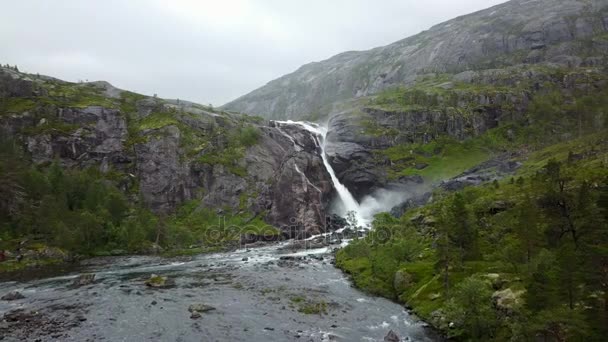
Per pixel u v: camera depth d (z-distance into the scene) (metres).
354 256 96.00
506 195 101.94
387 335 48.28
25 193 130.00
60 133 179.62
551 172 73.50
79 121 192.88
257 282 79.75
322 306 62.28
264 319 56.03
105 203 142.00
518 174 145.25
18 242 113.81
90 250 124.31
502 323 44.97
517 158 180.00
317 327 52.72
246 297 67.94
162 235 141.62
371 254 89.56
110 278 86.50
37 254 108.75
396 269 75.81
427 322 54.16
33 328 52.53
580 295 39.25
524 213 61.84
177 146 195.50
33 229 122.88
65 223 121.94
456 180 163.50
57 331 51.41
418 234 99.38
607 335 34.84
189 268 98.38
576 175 96.00
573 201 64.38
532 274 45.16
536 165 148.50
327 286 75.88
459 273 65.50
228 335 49.97
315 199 170.38
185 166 186.88
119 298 67.88
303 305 62.88
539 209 71.94
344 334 50.09
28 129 178.12
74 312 59.75
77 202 143.62
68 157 178.50
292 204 166.75
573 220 60.31
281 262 103.19
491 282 55.62
